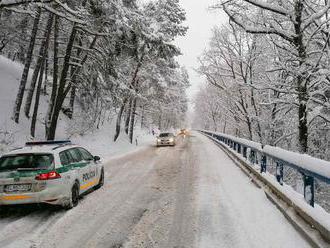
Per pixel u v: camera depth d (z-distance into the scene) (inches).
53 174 288.7
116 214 291.9
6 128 716.7
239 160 611.8
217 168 566.6
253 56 741.3
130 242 224.5
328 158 633.0
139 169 572.1
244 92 794.8
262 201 323.3
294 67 442.9
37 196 279.1
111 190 398.0
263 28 419.2
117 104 1148.5
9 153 302.2
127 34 689.0
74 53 860.6
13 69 1141.7
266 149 390.3
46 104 1043.3
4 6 442.0
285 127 650.8
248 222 259.9
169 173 521.0
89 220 274.8
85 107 1115.3
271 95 650.8
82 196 367.6
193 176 486.6
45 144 353.4
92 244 221.1
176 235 236.7
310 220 221.3
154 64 1322.6
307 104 417.7
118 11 649.0
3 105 834.8
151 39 756.0
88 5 652.1
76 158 353.1
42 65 849.5
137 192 382.3
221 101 948.6
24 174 281.6
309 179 248.2
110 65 828.0
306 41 448.8
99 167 415.5
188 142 1374.3
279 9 405.1
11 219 279.6
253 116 701.9
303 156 249.3
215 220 268.5
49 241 227.0
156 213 293.0
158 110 2094.0
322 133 638.5
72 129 910.4
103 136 1123.9
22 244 221.6
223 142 1091.9
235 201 327.0
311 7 408.2
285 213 267.1
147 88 1456.7
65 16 471.8
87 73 883.4
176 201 334.6
